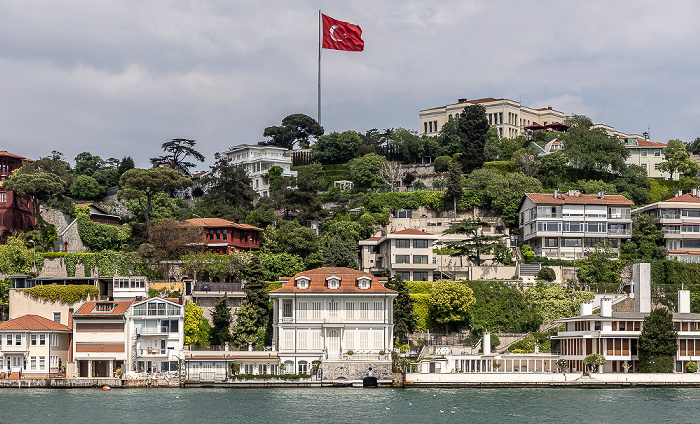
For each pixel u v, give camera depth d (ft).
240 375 454.40
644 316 476.95
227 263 540.52
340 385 453.58
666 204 636.07
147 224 607.37
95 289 495.82
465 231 593.42
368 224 629.51
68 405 382.83
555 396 417.08
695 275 575.79
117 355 464.65
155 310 472.85
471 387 452.76
